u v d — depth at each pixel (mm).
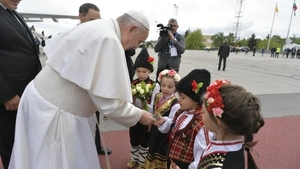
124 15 1622
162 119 2016
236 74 10688
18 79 1871
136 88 2420
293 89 7703
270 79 9719
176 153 1854
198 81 1767
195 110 1822
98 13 2580
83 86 1419
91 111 1646
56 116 1500
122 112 1524
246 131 1130
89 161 1620
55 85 1514
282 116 4832
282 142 3639
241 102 1120
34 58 2002
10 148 2061
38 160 1505
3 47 1795
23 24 2006
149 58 2715
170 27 4508
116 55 1457
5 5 1832
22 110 1621
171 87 2281
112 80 1441
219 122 1178
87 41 1446
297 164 3033
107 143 3346
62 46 1492
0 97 1729
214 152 1220
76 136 1553
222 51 11688
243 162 1192
